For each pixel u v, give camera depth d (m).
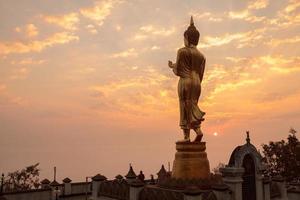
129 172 38.47
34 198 37.41
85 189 43.88
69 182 42.00
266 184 34.12
